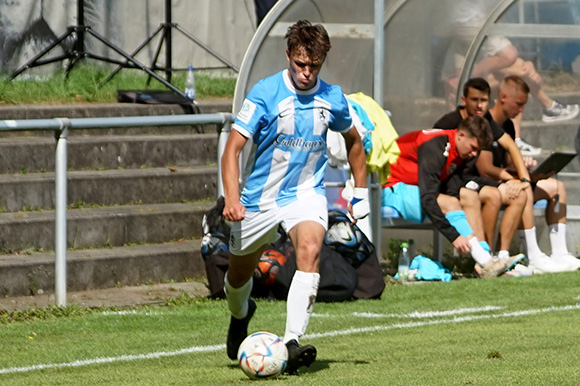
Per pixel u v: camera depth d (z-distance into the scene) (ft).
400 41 121.70
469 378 59.00
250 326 82.89
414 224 116.57
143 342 76.84
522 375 59.88
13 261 98.37
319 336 78.33
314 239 62.59
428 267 110.32
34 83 135.13
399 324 83.82
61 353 72.69
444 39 125.59
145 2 161.89
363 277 97.45
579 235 125.59
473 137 107.45
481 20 127.13
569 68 129.29
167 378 61.77
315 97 63.31
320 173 65.31
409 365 64.95
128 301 95.61
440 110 126.11
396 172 112.47
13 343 76.89
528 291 101.04
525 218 115.65
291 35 62.03
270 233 64.49
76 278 100.37
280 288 94.22
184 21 166.09
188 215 114.83
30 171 116.26
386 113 110.01
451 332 79.25
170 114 133.39
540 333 77.82
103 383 60.70
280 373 60.18
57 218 90.79
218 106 137.28
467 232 109.09
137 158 122.93
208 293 100.17
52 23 153.48
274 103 62.54
